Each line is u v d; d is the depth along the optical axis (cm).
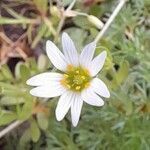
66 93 5
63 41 5
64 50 5
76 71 5
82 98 5
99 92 5
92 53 5
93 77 5
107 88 5
